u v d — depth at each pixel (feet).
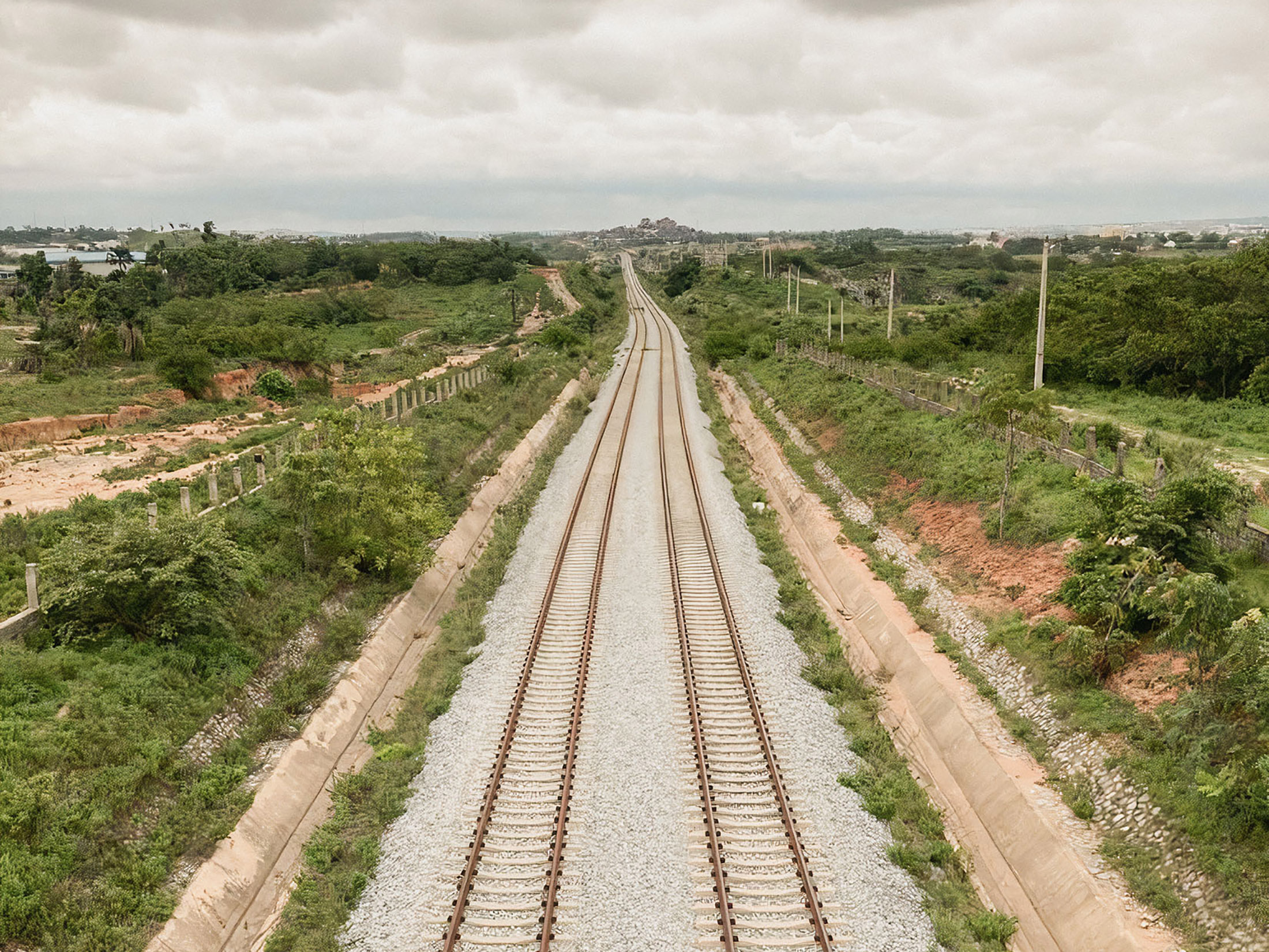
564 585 80.43
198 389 172.04
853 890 41.78
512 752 53.36
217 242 487.20
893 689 64.28
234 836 45.34
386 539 79.10
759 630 70.59
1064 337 136.77
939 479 92.22
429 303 412.36
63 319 218.59
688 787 49.47
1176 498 53.42
